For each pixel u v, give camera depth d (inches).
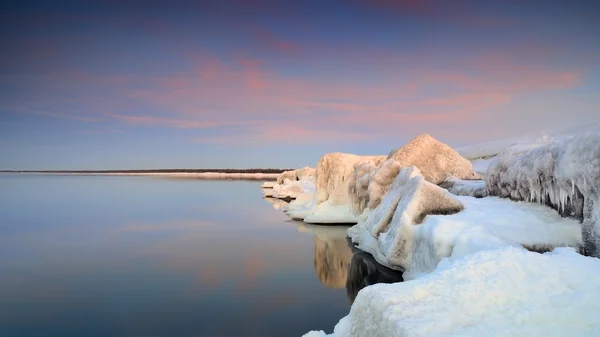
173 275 484.4
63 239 729.6
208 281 456.4
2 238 740.0
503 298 177.6
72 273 492.4
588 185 309.1
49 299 394.9
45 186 2522.1
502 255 216.7
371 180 673.6
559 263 201.0
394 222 440.8
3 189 2192.4
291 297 401.1
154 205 1348.4
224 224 909.2
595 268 192.9
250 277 474.9
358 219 768.3
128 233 794.8
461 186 568.1
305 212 1003.3
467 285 189.9
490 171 458.3
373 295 191.0
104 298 397.1
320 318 344.8
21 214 1097.4
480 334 149.7
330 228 847.1
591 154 304.5
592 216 309.0
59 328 323.6
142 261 556.1
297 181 1835.6
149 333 313.3
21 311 361.7
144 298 397.1
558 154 344.2
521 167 397.4
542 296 175.8
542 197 374.3
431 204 406.3
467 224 343.6
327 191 967.0
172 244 681.0
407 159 693.3
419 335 150.3
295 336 307.6
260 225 892.6
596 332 148.5
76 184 2827.3
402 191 475.8
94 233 791.7
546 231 327.0
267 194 1823.3
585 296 167.6
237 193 1950.1
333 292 416.2
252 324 331.0
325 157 987.3
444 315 165.3
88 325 328.8
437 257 332.2
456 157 694.5
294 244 675.4
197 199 1595.7
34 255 595.8
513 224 338.6
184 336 307.4
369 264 523.8
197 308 368.8
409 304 177.3
